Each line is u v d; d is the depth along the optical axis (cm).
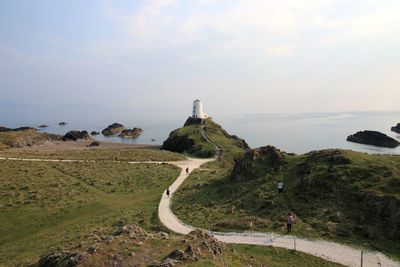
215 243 3041
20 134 15625
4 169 7412
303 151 14650
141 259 2612
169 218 4712
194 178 7419
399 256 3075
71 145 16388
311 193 4397
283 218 4053
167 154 11338
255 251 3322
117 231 3369
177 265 2417
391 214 3553
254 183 5328
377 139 15675
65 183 6806
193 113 19062
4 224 4962
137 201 5894
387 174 4241
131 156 10350
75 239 3962
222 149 12444
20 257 3728
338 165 4725
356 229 3572
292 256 3194
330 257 3136
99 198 6116
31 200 5828
